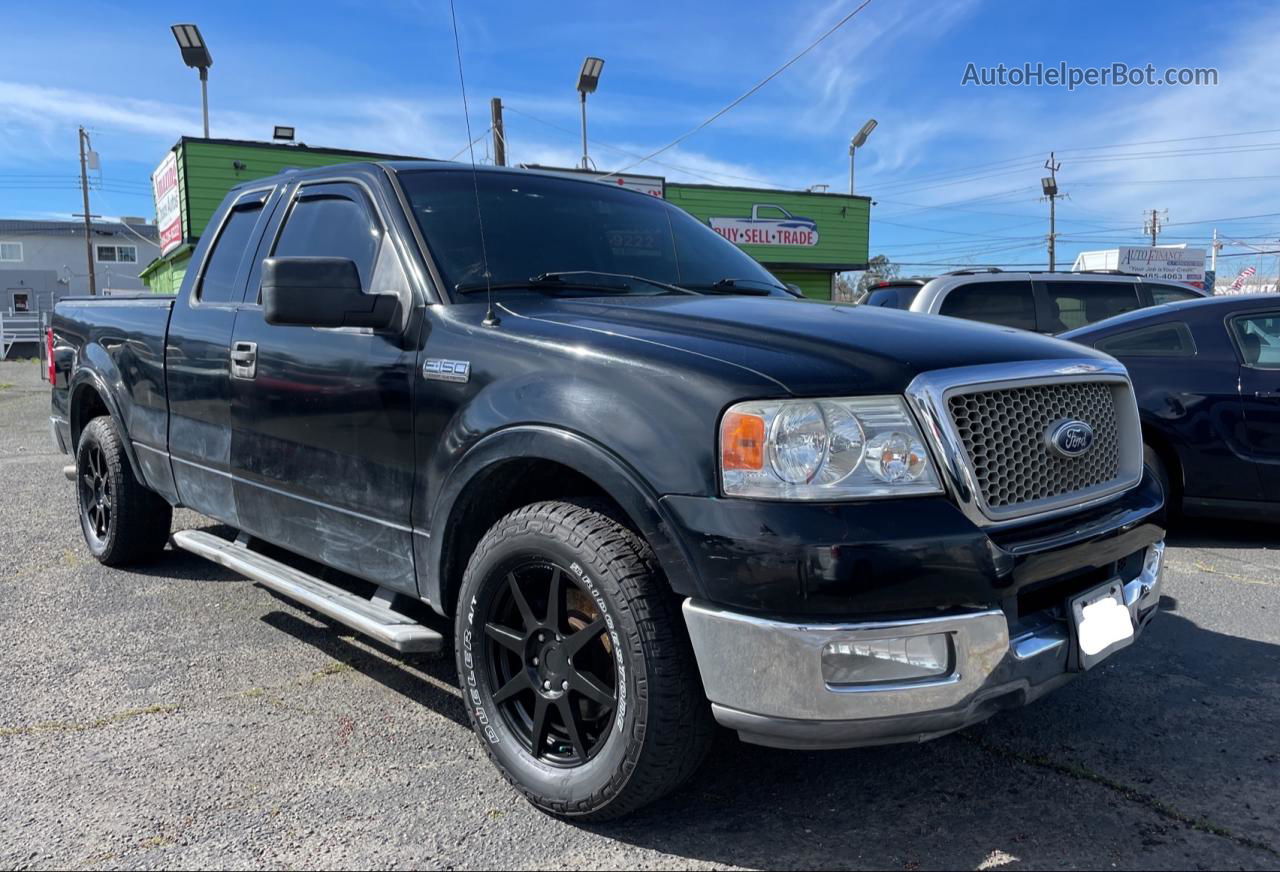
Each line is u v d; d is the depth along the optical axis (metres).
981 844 2.55
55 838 2.56
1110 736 3.19
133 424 4.70
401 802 2.77
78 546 5.71
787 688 2.21
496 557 2.73
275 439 3.62
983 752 3.08
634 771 2.44
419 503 3.01
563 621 2.64
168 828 2.62
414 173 3.56
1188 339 5.66
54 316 5.70
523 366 2.71
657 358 2.48
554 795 2.62
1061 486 2.62
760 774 2.95
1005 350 2.63
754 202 23.48
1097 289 8.98
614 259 3.60
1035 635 2.45
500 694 2.79
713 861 2.48
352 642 4.10
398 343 3.11
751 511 2.23
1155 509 2.90
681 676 2.40
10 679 3.66
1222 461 5.49
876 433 2.29
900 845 2.55
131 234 62.88
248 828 2.62
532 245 3.45
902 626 2.20
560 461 2.54
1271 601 4.57
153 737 3.18
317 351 3.39
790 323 2.71
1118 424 2.91
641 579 2.42
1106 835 2.59
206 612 4.47
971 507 2.32
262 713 3.38
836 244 24.73
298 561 4.80
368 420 3.18
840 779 2.92
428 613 4.41
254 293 3.91
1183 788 2.84
